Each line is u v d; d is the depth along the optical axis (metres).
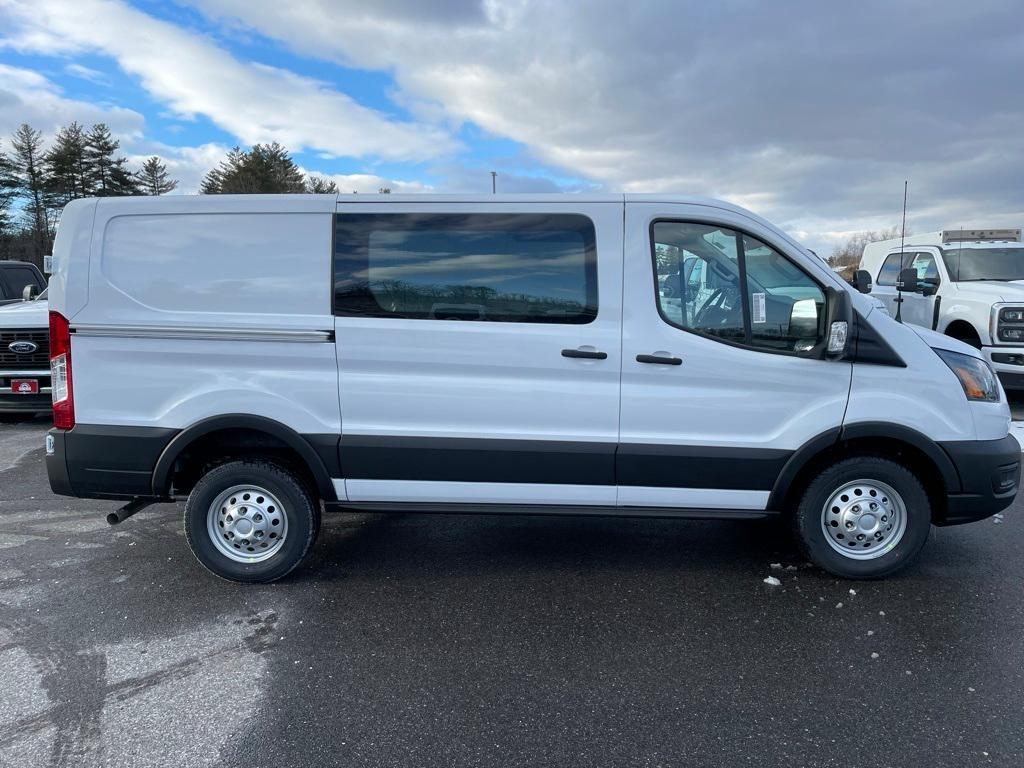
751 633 3.46
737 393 3.77
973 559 4.33
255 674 3.11
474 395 3.78
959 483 3.82
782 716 2.79
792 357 3.75
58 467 3.89
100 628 3.54
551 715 2.81
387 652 3.30
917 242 10.83
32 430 8.39
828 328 3.71
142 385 3.83
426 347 3.75
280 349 3.78
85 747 2.61
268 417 3.82
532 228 3.75
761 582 4.04
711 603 3.78
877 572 3.96
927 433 3.76
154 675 3.11
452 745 2.63
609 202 3.75
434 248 3.76
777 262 3.78
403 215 3.75
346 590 3.96
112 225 3.79
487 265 3.76
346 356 3.77
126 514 4.00
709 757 2.55
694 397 3.76
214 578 4.12
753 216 3.78
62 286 3.80
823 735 2.68
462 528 4.96
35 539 4.76
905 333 3.81
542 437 3.81
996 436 3.85
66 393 3.86
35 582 4.07
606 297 3.73
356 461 3.86
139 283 3.79
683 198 3.77
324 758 2.56
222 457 4.08
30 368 7.89
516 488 3.89
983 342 8.65
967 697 2.91
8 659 3.24
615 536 4.79
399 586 4.02
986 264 9.71
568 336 3.72
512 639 3.41
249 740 2.66
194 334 3.77
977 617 3.60
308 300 3.77
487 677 3.08
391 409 3.81
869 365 3.76
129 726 2.74
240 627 3.54
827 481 3.88
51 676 3.10
